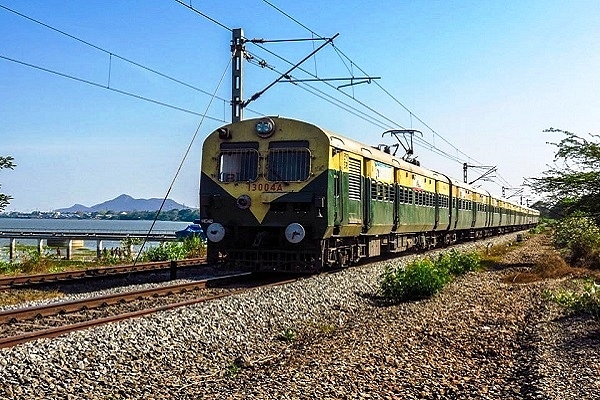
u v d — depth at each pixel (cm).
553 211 2505
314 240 1614
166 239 4053
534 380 725
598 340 927
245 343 992
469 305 1341
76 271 1788
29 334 873
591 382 702
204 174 1681
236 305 1146
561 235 2584
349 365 812
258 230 1661
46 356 770
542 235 5028
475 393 700
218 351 927
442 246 3225
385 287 1484
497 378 773
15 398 659
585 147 1945
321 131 1592
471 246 3428
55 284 1575
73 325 946
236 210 1638
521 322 1145
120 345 849
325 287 1462
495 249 3338
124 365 806
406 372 787
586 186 2028
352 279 1636
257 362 876
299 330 1120
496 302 1384
